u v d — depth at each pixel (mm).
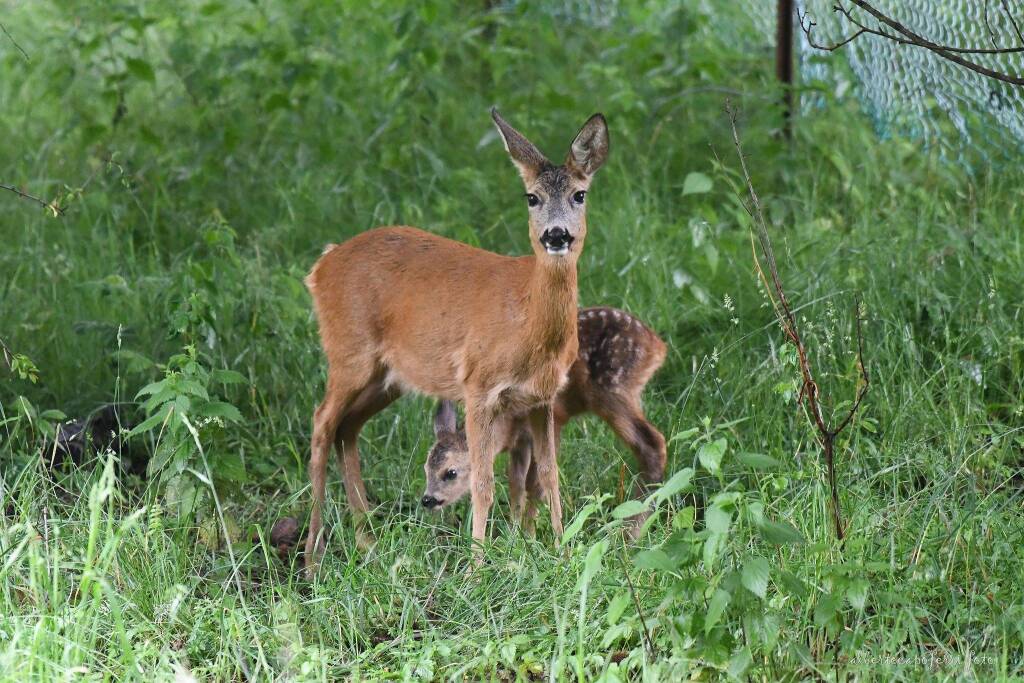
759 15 18797
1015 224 13773
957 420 10672
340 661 8320
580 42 19469
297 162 16375
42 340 12789
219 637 8367
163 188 15719
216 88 17016
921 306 12570
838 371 11422
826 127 16359
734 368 12047
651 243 14070
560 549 9102
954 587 8430
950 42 14984
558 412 10867
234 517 10750
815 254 13742
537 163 9797
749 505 7117
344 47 18562
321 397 12273
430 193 15984
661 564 6949
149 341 12648
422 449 11594
